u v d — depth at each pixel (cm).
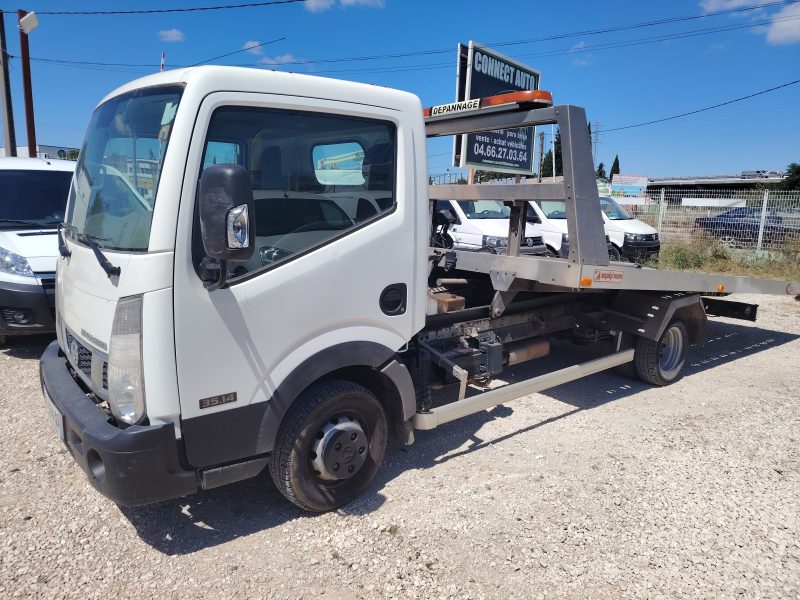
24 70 1647
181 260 265
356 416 346
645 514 354
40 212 684
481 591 285
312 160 309
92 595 275
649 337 544
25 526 326
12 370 582
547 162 2883
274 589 283
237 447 295
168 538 320
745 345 791
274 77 291
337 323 322
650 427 488
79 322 314
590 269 413
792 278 1298
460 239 1044
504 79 1320
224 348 282
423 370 393
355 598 279
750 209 1658
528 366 645
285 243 302
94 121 351
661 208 1841
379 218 336
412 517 346
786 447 453
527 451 437
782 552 320
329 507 343
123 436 260
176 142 263
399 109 340
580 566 305
